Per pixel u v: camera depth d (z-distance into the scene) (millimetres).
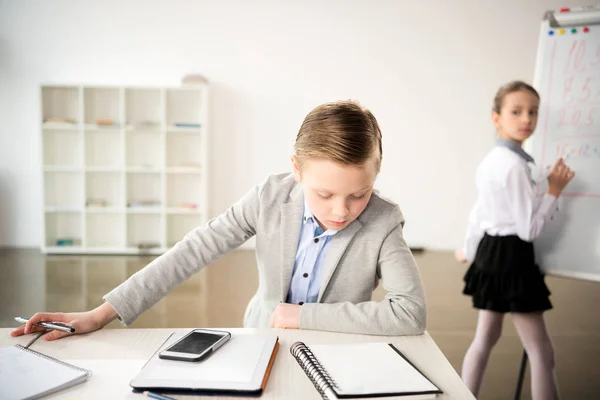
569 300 3152
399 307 867
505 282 1563
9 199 4355
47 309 2699
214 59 4363
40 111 4066
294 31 4359
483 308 1604
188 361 695
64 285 3188
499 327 1635
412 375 675
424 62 4387
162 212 4258
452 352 2240
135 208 4234
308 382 666
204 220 4273
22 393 600
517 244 1568
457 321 2672
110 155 4383
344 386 629
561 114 1873
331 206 793
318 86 4418
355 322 852
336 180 756
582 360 2170
